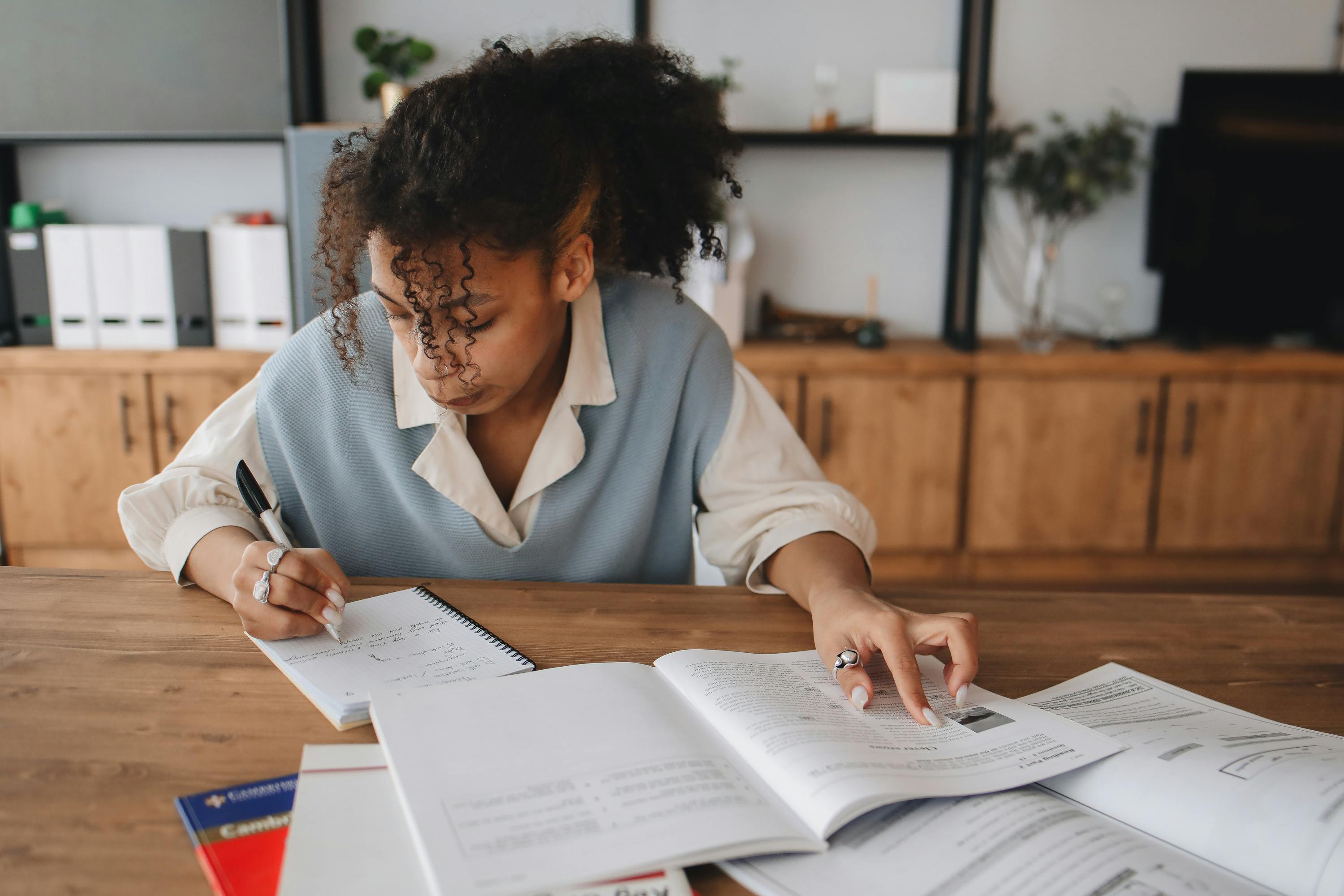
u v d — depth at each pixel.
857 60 2.98
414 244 0.77
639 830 0.51
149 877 0.50
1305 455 2.83
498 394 0.87
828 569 0.91
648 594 0.95
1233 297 3.01
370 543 1.08
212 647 0.79
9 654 0.76
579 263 0.88
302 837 0.53
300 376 1.02
